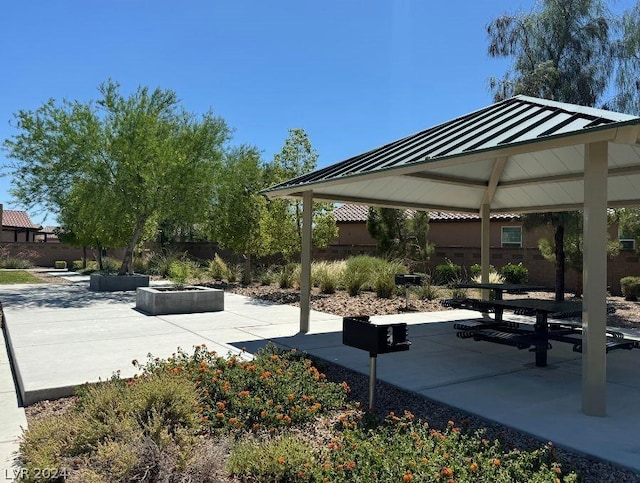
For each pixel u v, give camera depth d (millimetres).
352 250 23516
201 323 10070
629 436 4242
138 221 17766
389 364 6805
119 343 7957
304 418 4637
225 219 18172
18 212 42688
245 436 4191
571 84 12781
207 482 3398
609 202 9914
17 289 17203
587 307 4820
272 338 8492
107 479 3240
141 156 16141
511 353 7609
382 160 7137
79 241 24266
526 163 8984
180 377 4930
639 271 16422
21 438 3965
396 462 3398
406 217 20188
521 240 20625
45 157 16000
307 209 9195
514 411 4887
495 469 3402
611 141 4672
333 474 3326
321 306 12867
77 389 5148
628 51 13109
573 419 4668
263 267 20656
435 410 5047
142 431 3727
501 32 13820
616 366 6953
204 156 17797
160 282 18922
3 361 7336
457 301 8867
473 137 5941
